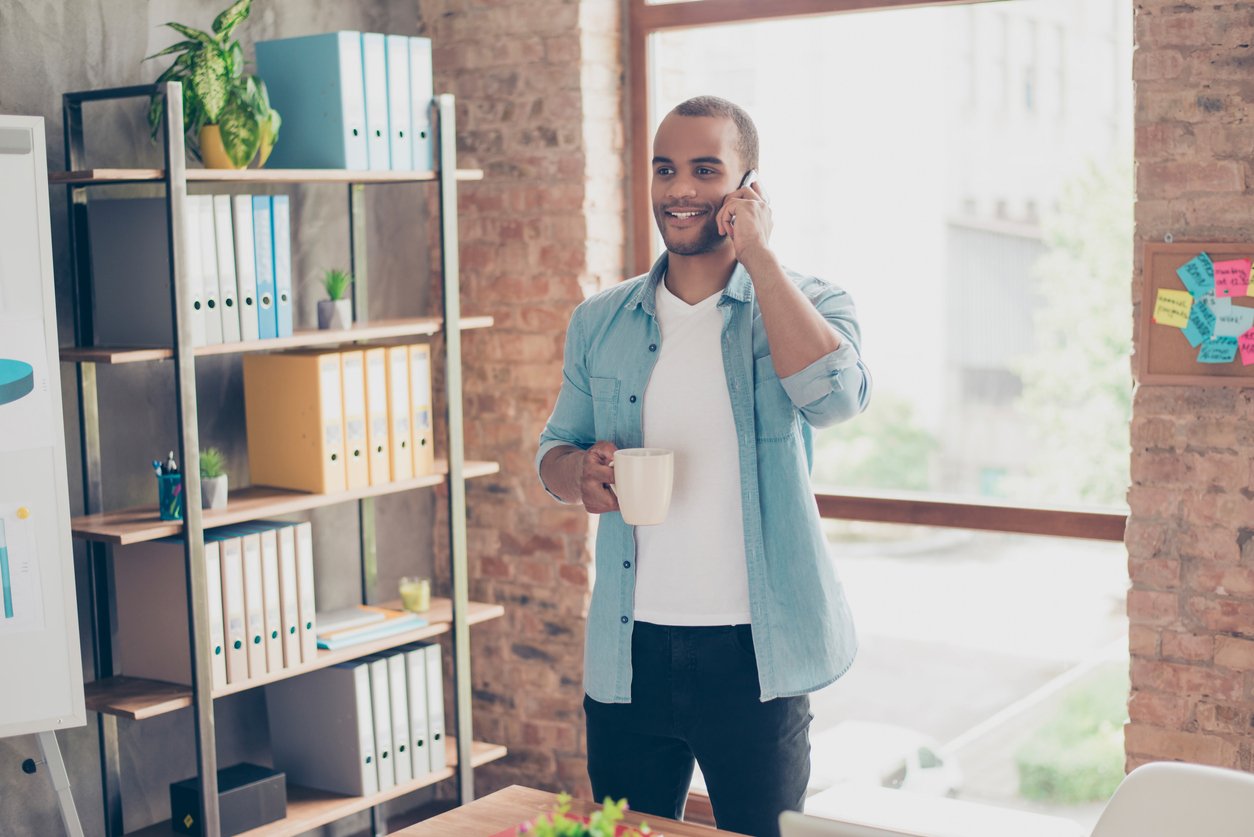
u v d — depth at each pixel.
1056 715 3.23
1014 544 3.24
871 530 3.42
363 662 3.23
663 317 2.24
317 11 3.54
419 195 3.83
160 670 2.96
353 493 3.12
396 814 3.83
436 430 3.89
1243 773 1.72
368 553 3.61
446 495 3.81
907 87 3.27
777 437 2.19
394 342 3.73
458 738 3.40
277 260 2.99
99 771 3.10
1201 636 2.79
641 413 2.23
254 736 3.45
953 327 3.29
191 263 2.81
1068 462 3.19
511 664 3.81
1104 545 3.12
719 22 3.48
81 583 3.05
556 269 3.61
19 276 2.56
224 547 2.89
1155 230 2.77
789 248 3.46
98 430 3.01
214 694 2.85
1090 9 3.04
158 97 2.93
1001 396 3.25
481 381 3.77
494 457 3.77
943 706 3.37
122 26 3.08
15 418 2.57
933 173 3.27
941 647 3.36
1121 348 3.10
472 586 3.85
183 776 3.29
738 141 2.15
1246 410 2.71
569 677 3.71
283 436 3.14
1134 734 2.88
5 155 2.53
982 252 3.23
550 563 3.70
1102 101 3.05
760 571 2.16
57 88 2.95
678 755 2.26
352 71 3.07
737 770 2.18
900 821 3.00
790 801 2.20
